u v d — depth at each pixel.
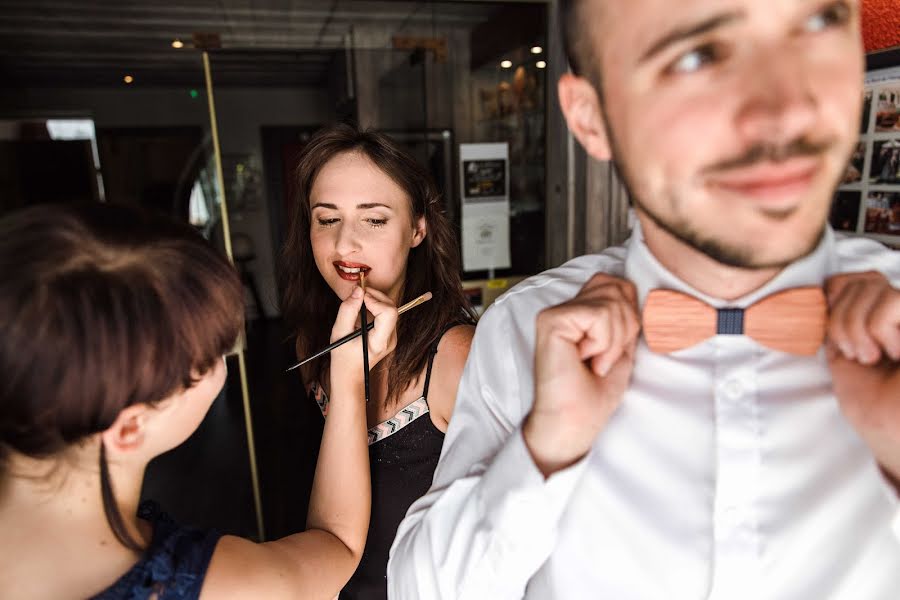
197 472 2.66
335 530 0.74
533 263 2.64
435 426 0.89
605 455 0.52
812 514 0.46
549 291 0.60
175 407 0.53
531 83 2.51
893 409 0.39
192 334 0.50
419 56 2.71
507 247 2.69
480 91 2.69
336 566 0.68
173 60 3.68
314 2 2.69
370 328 0.79
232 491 2.52
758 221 0.36
